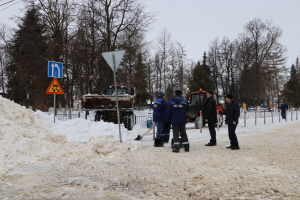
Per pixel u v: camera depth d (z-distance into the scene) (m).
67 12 21.75
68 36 22.38
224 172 4.14
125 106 11.77
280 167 4.38
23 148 5.52
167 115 6.38
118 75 22.72
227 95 6.57
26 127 7.09
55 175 4.11
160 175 4.07
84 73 21.77
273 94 49.34
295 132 9.47
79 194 3.13
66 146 6.29
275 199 2.80
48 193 3.17
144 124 16.23
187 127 15.83
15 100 33.69
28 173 4.24
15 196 3.04
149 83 42.84
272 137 8.62
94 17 21.62
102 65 22.06
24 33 24.08
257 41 35.72
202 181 3.64
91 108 11.90
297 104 47.78
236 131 11.87
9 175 4.10
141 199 2.93
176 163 4.93
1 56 33.06
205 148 6.77
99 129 7.97
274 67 35.94
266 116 26.44
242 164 4.68
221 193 3.07
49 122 8.30
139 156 5.70
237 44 42.38
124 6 21.59
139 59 25.89
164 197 2.99
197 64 50.03
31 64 22.41
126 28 22.25
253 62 36.25
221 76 47.50
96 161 5.25
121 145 6.61
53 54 21.33
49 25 22.64
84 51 21.20
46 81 22.11
